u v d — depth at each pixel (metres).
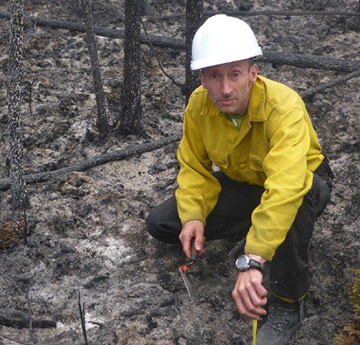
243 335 2.52
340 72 4.44
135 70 3.63
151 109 4.09
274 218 2.08
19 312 2.61
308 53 4.73
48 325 2.58
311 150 2.48
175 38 4.74
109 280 2.79
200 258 2.88
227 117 2.35
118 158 3.60
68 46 4.71
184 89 4.13
